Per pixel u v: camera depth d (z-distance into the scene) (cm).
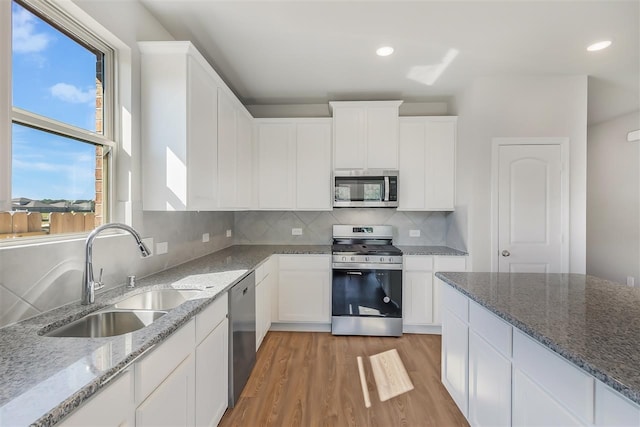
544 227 293
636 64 270
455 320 189
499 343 139
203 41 232
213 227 314
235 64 270
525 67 276
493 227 295
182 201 186
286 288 320
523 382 122
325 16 202
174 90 186
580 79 292
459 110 331
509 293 157
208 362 157
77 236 151
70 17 147
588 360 87
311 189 341
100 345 97
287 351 275
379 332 309
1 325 110
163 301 173
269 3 189
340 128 333
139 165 186
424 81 305
